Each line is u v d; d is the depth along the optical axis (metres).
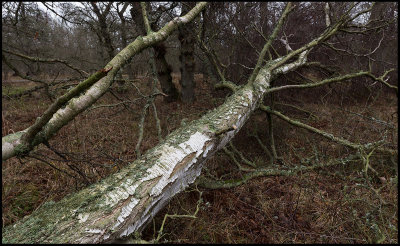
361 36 5.37
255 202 2.45
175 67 7.52
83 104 1.58
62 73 4.71
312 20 5.21
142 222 1.57
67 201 1.46
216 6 4.29
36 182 2.62
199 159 1.95
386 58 5.99
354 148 2.86
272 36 2.86
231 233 2.01
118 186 1.51
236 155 3.58
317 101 5.78
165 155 1.77
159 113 5.00
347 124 4.12
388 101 6.18
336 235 1.93
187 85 6.21
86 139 3.58
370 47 5.16
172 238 1.96
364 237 1.91
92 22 4.53
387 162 3.04
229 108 2.45
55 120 1.52
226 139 2.31
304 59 3.97
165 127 4.34
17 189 2.46
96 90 1.65
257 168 3.18
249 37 4.87
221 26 4.27
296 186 2.63
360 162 2.99
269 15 4.82
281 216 2.15
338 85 5.52
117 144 3.61
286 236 1.95
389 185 2.43
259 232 2.04
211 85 5.94
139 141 2.85
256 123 4.18
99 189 1.51
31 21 3.70
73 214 1.34
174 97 6.41
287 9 2.83
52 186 2.50
